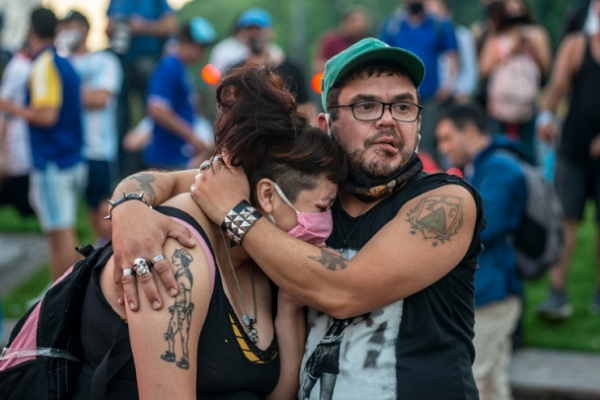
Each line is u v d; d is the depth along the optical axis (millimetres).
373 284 4191
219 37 43156
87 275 4375
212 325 4137
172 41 14219
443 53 14398
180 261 4031
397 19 14844
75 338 4383
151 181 4477
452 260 4301
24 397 4332
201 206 4332
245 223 4246
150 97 11953
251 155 4312
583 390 8695
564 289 10719
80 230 14188
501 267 7496
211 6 45094
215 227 4395
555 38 28703
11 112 10203
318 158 4328
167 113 11828
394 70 4488
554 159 12484
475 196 4430
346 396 4312
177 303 3945
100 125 12219
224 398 4258
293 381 4566
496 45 12328
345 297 4211
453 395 4312
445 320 4398
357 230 4555
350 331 4391
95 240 13492
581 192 10766
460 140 8305
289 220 4383
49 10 10445
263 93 4301
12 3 16328
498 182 7480
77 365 4402
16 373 4328
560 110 14336
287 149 4340
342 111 4512
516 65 12172
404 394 4262
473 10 30750
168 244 4086
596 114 10547
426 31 14359
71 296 4312
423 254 4230
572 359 9539
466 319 4562
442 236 4277
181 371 3910
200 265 4074
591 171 10766
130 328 3979
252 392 4418
